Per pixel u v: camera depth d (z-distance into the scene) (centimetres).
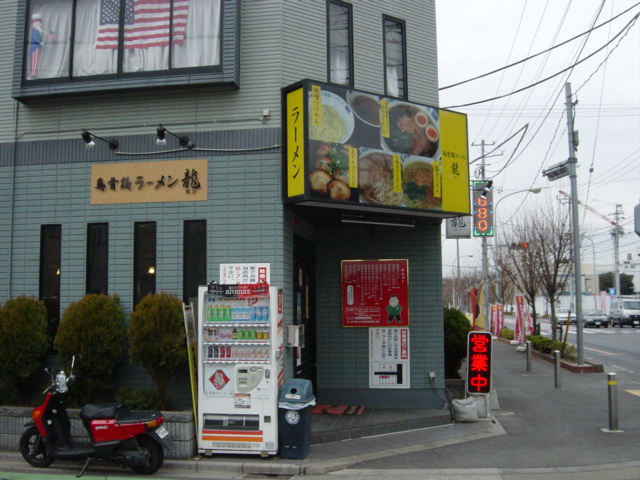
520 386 1550
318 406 1151
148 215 993
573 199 1917
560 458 828
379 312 1180
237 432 834
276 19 1014
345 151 979
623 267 7631
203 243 984
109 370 922
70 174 1023
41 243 1023
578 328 1889
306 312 1158
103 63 1025
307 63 1037
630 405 1258
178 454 838
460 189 1117
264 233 962
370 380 1170
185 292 973
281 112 984
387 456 849
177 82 980
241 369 845
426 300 1170
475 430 1012
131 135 1013
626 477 738
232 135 989
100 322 912
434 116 1103
